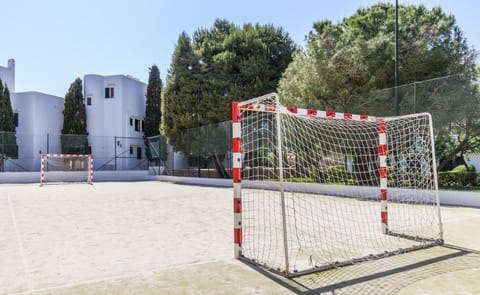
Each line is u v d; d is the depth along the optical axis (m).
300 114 4.62
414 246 4.70
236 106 4.37
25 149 23.47
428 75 12.39
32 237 5.59
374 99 10.94
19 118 24.36
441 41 13.21
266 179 10.05
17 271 3.79
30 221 7.18
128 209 9.03
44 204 10.17
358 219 7.10
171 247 4.88
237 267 3.85
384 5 15.55
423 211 7.81
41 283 3.38
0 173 20.30
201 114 19.91
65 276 3.61
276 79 20.33
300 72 14.03
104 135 26.02
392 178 9.21
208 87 19.84
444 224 6.29
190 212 8.45
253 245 4.95
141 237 5.57
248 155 9.35
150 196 12.52
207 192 14.12
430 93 9.61
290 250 4.62
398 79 11.62
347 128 8.84
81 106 25.78
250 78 19.81
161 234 5.80
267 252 4.53
